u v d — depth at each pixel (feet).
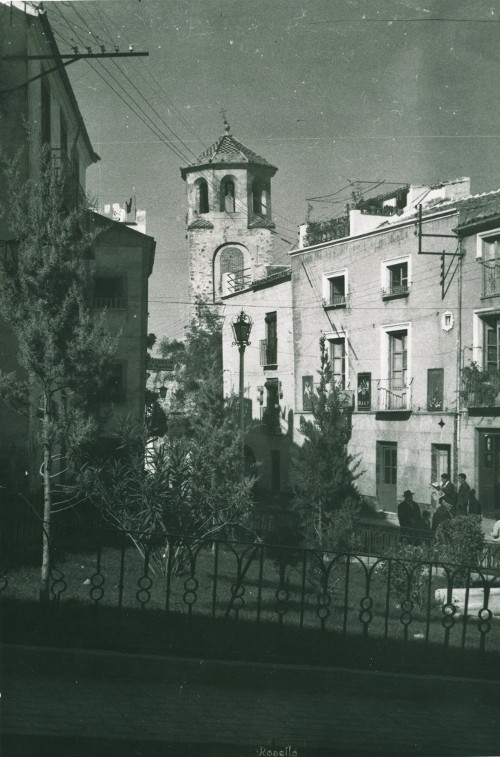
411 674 22.89
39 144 58.70
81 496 47.39
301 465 64.95
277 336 136.98
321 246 122.72
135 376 110.63
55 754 17.74
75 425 35.29
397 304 108.78
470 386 95.81
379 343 111.96
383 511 109.60
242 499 45.11
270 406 139.23
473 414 96.63
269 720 19.93
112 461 42.45
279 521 72.74
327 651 23.52
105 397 37.22
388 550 53.88
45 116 66.80
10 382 35.94
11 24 58.85
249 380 144.36
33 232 36.01
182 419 76.64
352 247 116.88
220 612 31.24
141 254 112.06
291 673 22.09
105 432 42.73
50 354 35.14
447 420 100.37
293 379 130.52
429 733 20.04
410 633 29.60
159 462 42.39
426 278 104.32
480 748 19.35
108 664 21.59
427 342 104.01
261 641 23.70
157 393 140.36
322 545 59.98
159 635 23.35
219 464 45.60
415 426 105.09
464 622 24.54
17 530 42.09
